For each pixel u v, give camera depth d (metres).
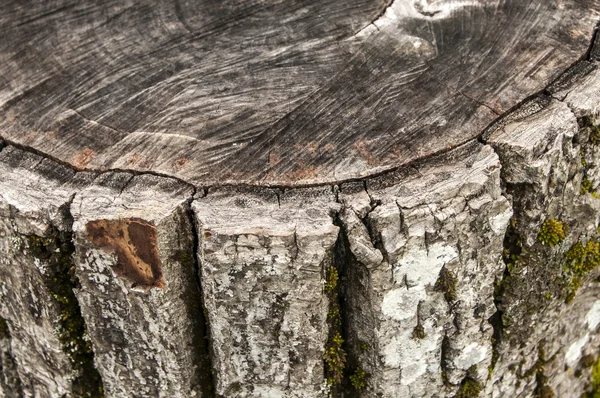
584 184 2.16
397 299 1.96
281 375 2.07
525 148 1.92
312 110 2.09
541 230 2.08
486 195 1.89
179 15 2.47
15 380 2.48
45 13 2.53
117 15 2.50
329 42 2.30
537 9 2.40
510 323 2.21
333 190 1.91
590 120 2.03
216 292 1.90
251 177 1.93
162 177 1.96
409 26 2.34
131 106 2.16
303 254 1.80
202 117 2.10
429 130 2.01
